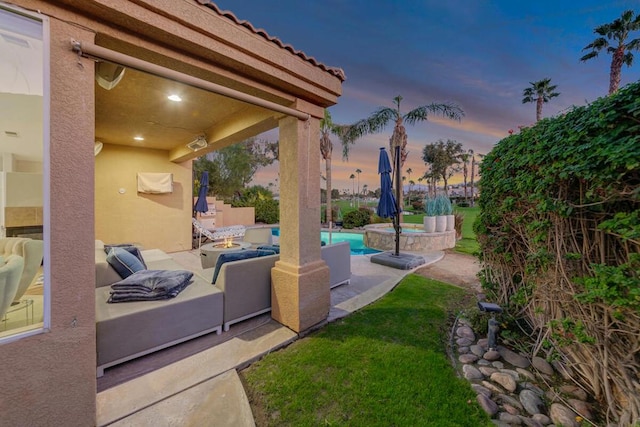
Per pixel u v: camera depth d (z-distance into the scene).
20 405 1.52
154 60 2.15
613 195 1.61
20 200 1.59
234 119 4.38
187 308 2.74
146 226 7.22
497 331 2.72
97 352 2.23
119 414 1.86
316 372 2.34
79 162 1.67
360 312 3.63
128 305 2.55
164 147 7.09
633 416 1.62
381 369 2.36
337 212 16.91
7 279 1.59
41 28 1.56
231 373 2.32
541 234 2.22
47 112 1.56
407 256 6.63
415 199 33.38
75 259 1.68
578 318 1.94
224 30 2.23
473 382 2.23
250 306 3.29
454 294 4.31
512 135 2.81
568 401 1.95
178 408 1.93
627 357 1.66
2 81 1.56
